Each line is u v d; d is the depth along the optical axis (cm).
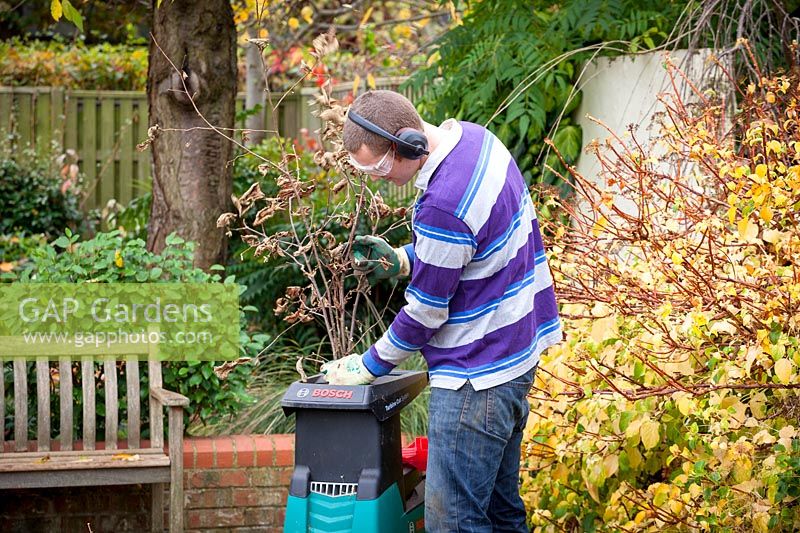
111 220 1148
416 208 363
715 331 416
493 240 362
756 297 414
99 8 1437
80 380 604
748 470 377
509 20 780
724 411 388
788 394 394
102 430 617
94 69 1596
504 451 408
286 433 661
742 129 526
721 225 405
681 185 466
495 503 418
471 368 369
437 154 361
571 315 465
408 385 406
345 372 384
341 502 374
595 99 758
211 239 744
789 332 389
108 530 585
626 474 458
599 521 474
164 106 730
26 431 554
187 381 602
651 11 746
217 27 729
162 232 740
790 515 386
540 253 399
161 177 739
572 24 737
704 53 623
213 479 575
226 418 672
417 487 425
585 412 441
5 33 1839
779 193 378
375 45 1387
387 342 372
